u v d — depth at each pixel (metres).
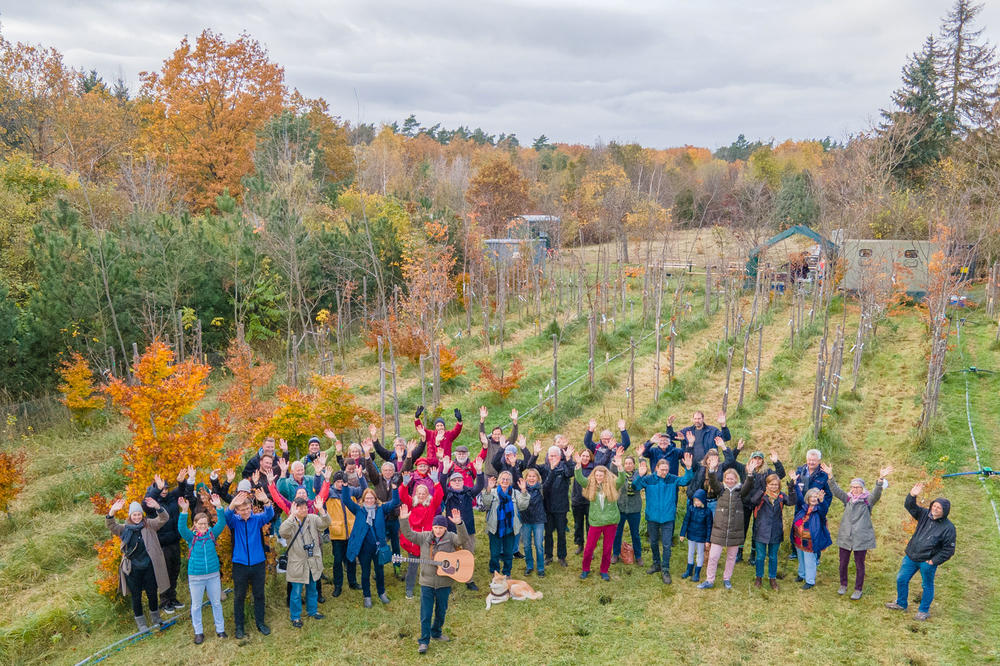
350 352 23.14
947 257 20.22
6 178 26.58
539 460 13.23
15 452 14.72
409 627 8.53
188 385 9.79
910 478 12.15
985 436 13.50
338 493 8.99
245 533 8.27
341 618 8.73
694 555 9.59
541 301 29.28
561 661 7.79
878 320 21.75
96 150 38.88
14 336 17.31
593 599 9.06
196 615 8.24
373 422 14.15
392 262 26.17
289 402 13.05
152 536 8.48
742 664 7.64
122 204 28.14
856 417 15.04
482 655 7.94
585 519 10.77
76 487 12.83
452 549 8.05
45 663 8.09
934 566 8.20
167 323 19.73
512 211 45.94
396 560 8.51
